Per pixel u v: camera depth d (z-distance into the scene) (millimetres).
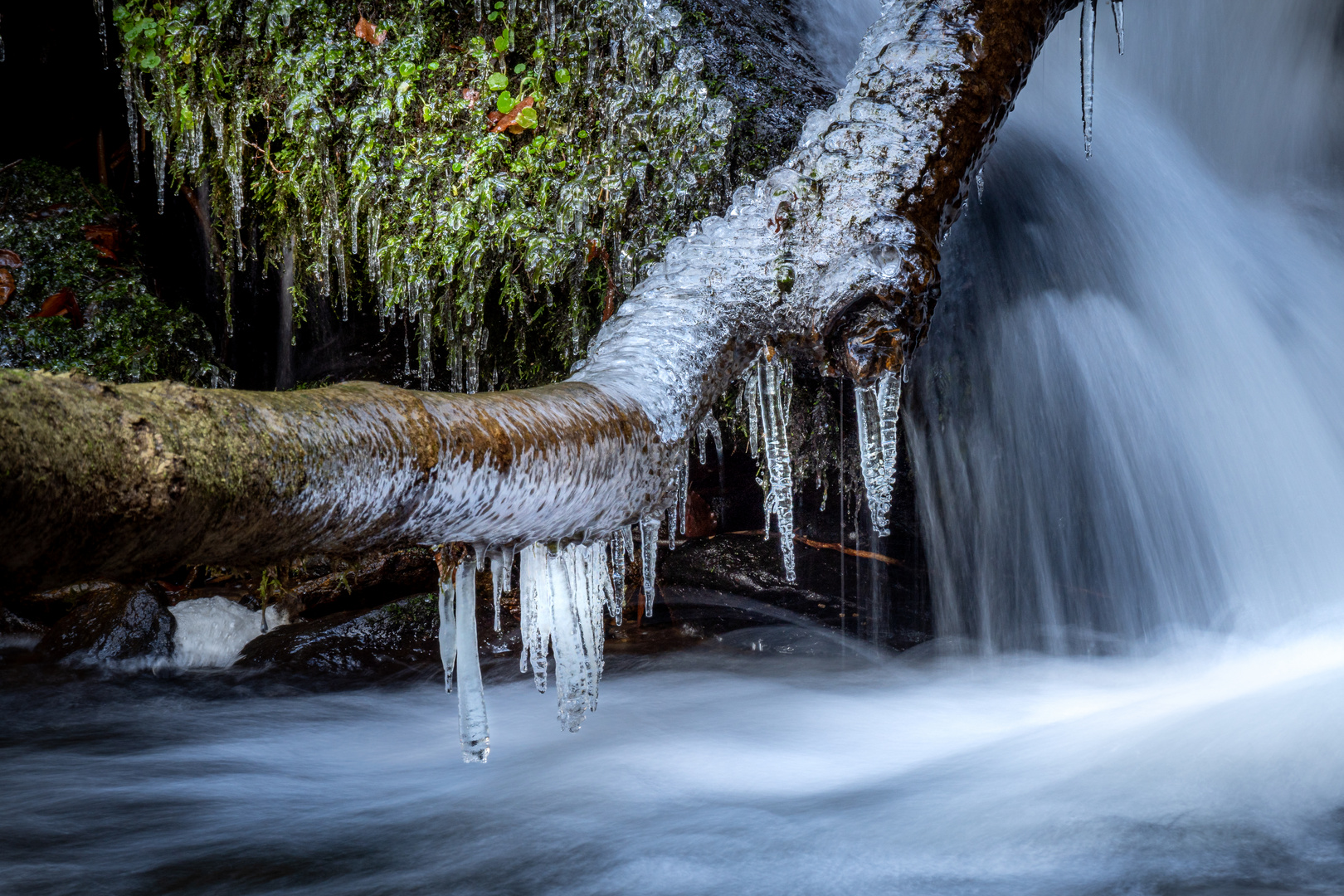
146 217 5621
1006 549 5828
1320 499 5996
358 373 6098
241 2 4180
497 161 4461
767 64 4785
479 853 3160
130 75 4305
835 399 5852
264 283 5922
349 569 5637
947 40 3381
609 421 2525
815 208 3184
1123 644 5801
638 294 3154
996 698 5008
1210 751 3283
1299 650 5168
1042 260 5656
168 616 5414
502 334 5473
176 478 1488
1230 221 6695
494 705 4828
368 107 4355
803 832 3143
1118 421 5793
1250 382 5984
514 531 2373
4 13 4734
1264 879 2490
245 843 3311
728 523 6586
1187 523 5895
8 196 4906
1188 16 7566
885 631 6016
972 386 5594
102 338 4676
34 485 1297
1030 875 2654
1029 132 6000
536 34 4406
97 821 3480
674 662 5547
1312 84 8297
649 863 2984
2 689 4828
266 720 4633
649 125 4406
